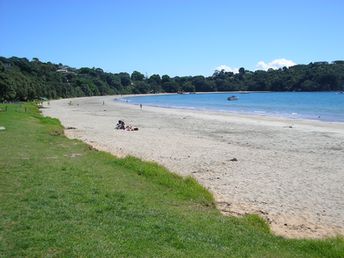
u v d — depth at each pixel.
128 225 9.73
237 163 22.59
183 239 9.02
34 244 8.23
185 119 56.59
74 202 11.49
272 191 16.59
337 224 12.80
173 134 37.28
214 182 17.94
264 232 10.90
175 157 24.17
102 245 8.27
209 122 51.34
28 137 27.27
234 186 17.28
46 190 12.65
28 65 157.38
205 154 25.47
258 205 14.56
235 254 8.55
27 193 12.22
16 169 15.96
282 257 8.76
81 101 132.12
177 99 160.00
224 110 81.88
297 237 11.27
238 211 13.50
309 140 33.50
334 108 84.38
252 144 30.88
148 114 68.38
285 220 13.00
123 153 25.03
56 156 20.19
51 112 73.50
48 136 28.81
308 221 13.00
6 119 39.91
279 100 126.06
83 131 38.12
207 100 145.50
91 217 10.20
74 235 8.77
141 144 29.62
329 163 23.03
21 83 108.75
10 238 8.51
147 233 9.23
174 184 15.27
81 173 15.94
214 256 8.27
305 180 18.69
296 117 61.47
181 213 11.46
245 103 113.44
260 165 22.14
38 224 9.41
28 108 70.00
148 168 17.53
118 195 12.69
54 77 171.00
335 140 33.53
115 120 54.38
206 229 10.10
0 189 12.62
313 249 9.66
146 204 12.01
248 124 48.38
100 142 30.06
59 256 7.70
